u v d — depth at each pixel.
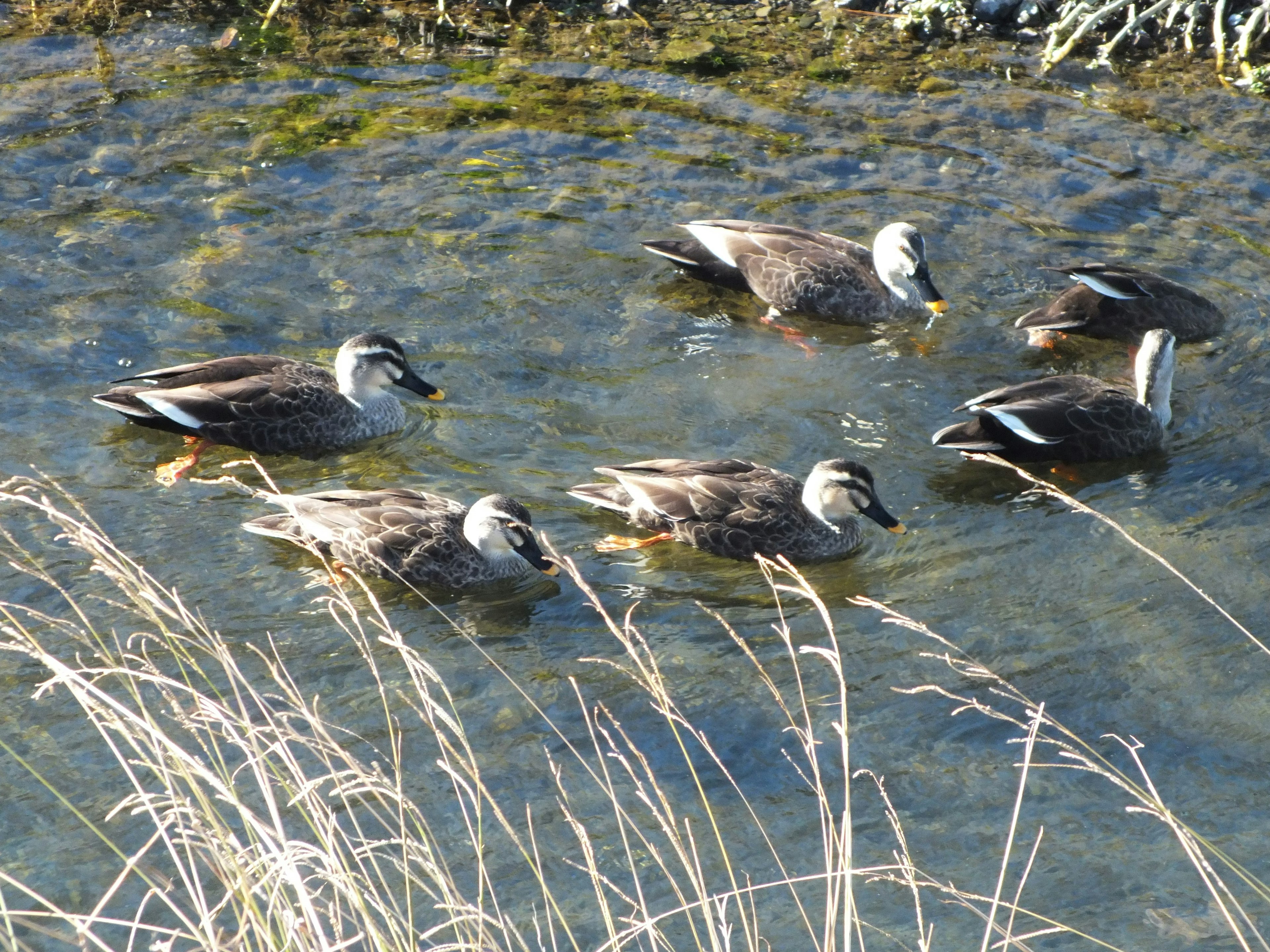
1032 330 15.27
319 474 13.15
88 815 9.05
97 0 21.88
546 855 8.88
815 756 9.12
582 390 14.45
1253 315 15.72
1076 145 18.80
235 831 8.80
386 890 8.07
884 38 21.48
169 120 18.83
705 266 16.17
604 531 12.53
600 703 10.26
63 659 10.38
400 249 16.50
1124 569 11.87
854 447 13.70
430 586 11.66
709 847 8.95
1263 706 10.19
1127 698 10.30
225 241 16.45
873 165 18.41
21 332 14.58
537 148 18.61
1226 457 13.52
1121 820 9.16
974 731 9.99
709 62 20.75
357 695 10.24
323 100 19.53
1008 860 8.45
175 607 11.05
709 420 14.03
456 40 21.23
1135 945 8.16
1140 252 16.73
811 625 11.23
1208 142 18.83
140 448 13.19
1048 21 21.86
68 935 8.18
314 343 14.85
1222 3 20.95
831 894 7.17
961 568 11.98
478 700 10.28
